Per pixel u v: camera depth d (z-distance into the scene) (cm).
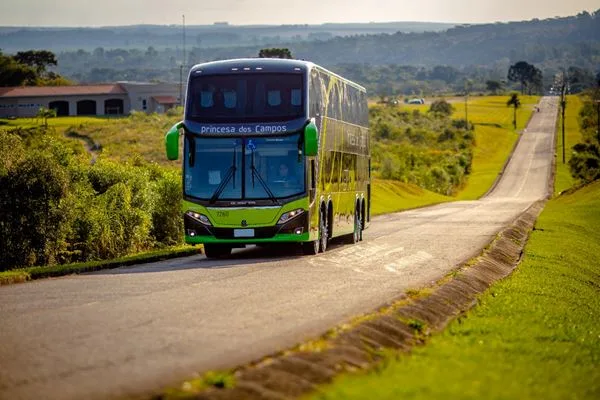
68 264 3186
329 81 3762
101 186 4184
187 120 3403
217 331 1695
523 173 18425
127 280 2645
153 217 4416
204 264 3228
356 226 4425
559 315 2331
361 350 1552
